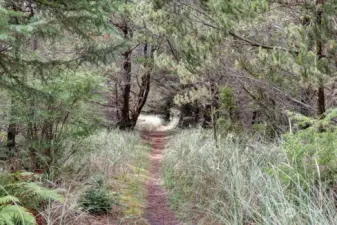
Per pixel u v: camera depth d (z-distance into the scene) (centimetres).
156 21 611
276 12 532
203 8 541
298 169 434
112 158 843
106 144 968
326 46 450
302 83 466
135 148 1202
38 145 627
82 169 673
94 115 732
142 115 2994
